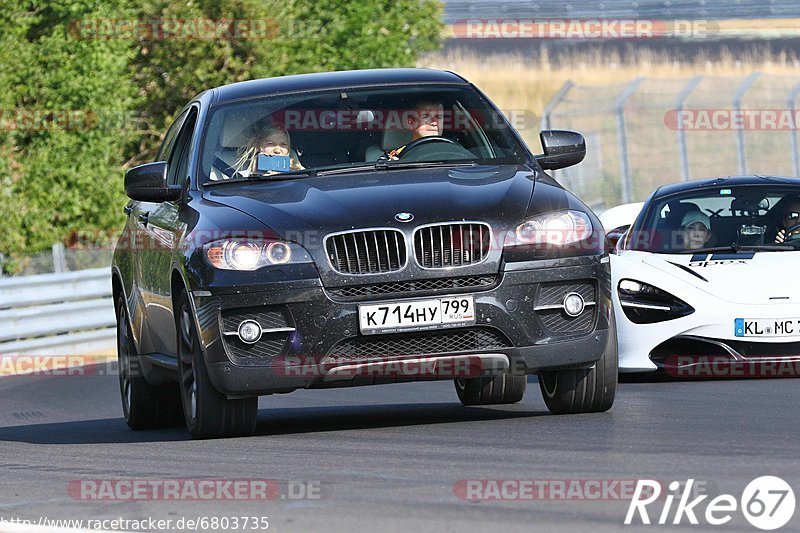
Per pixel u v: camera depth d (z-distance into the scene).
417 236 19.78
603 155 98.19
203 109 24.31
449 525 13.02
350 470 16.55
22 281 49.75
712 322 27.83
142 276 24.66
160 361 23.84
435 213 19.92
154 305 23.72
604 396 21.30
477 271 19.72
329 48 83.62
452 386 31.64
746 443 17.28
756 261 29.02
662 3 145.75
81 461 19.58
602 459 16.36
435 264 19.73
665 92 94.56
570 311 20.17
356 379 19.88
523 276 19.83
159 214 24.02
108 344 53.38
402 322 19.52
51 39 69.38
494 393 25.50
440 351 19.77
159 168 23.03
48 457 20.62
